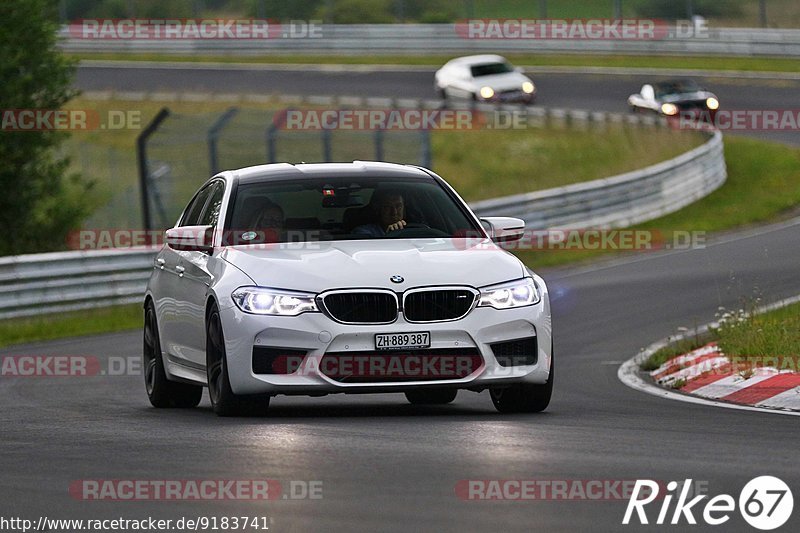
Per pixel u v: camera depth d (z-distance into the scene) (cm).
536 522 1702
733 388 3422
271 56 19212
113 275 6931
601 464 2131
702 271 6844
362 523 1702
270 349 2816
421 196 3216
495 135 13850
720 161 11425
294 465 2147
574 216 9119
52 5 9156
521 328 2881
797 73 15762
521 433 2534
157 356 3425
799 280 6062
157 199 10356
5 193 9062
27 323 6431
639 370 4091
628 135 13162
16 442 2616
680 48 17400
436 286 2830
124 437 2609
